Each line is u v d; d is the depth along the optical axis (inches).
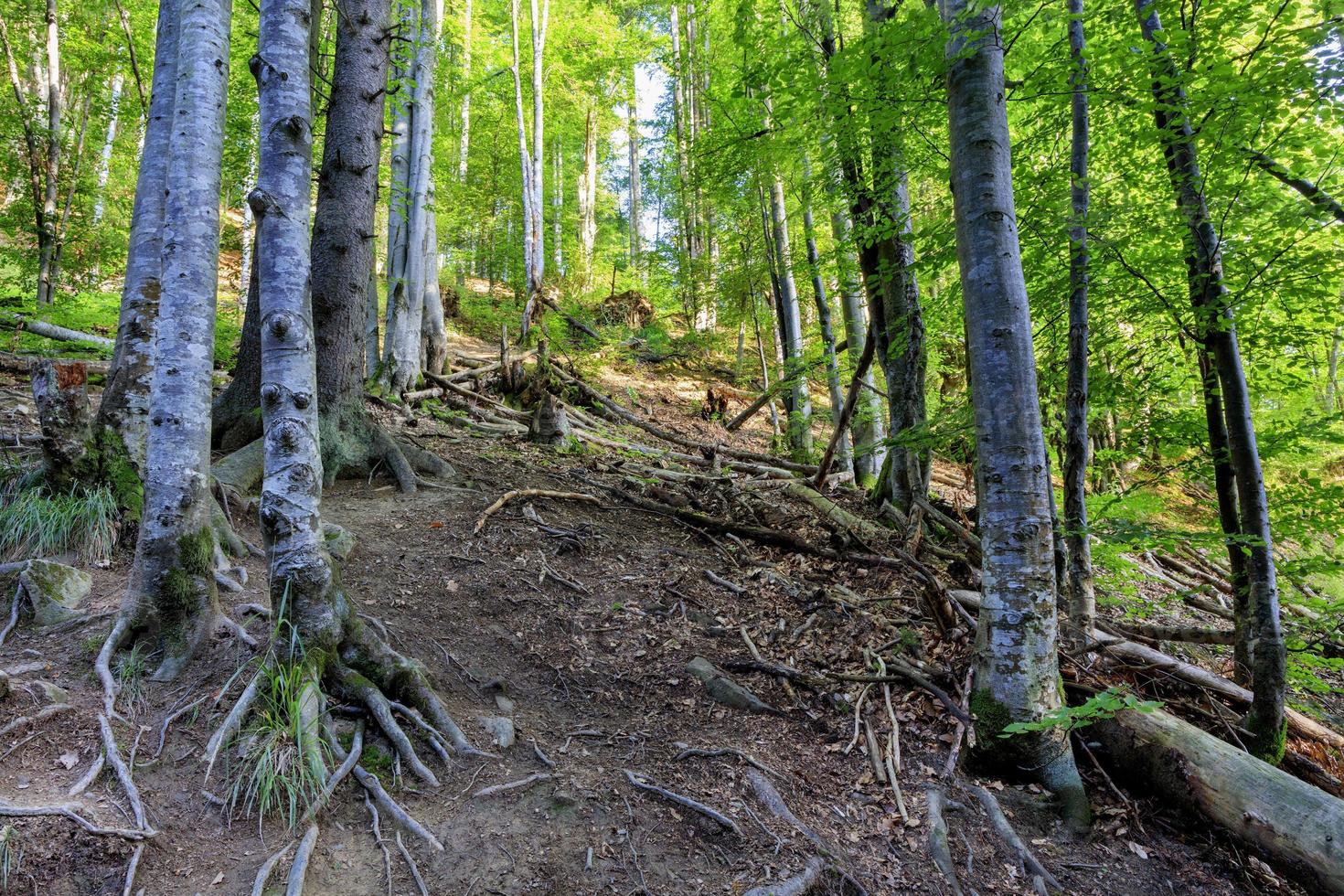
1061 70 189.3
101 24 505.0
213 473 212.1
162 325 142.2
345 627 138.3
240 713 120.3
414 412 389.4
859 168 274.7
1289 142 175.2
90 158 613.9
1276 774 141.3
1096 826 145.5
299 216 130.0
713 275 728.3
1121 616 253.9
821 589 235.6
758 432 641.6
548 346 533.3
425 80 433.7
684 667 188.4
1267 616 175.3
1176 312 197.8
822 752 161.2
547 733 150.2
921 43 175.0
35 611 144.2
